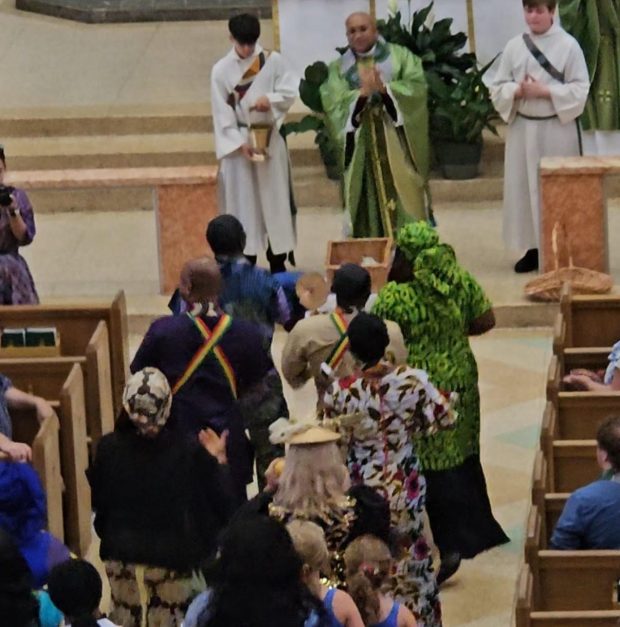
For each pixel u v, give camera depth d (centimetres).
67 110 2188
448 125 2023
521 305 1750
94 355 1341
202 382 1133
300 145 2112
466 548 1278
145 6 2442
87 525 1339
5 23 2436
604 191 1767
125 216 2061
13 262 1499
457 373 1248
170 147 2127
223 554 768
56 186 1788
